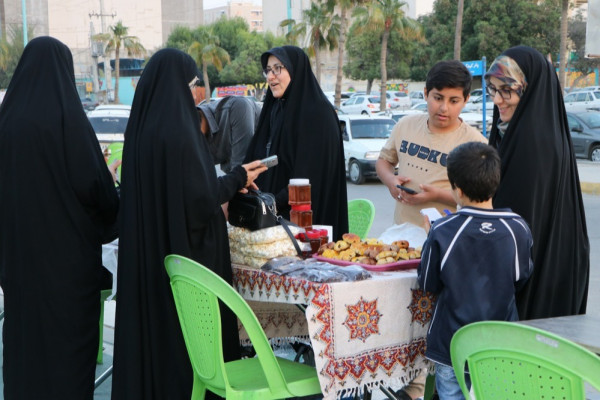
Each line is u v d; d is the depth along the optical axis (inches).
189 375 138.9
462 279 113.1
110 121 685.3
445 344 114.5
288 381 126.3
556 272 134.6
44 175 144.3
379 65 1989.4
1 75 2298.2
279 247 138.8
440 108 152.6
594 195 555.5
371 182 699.4
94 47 2694.4
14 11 2842.0
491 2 1587.1
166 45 2544.3
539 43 1596.9
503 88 134.2
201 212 135.6
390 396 132.0
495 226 113.9
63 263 145.6
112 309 255.4
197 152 136.6
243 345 166.1
